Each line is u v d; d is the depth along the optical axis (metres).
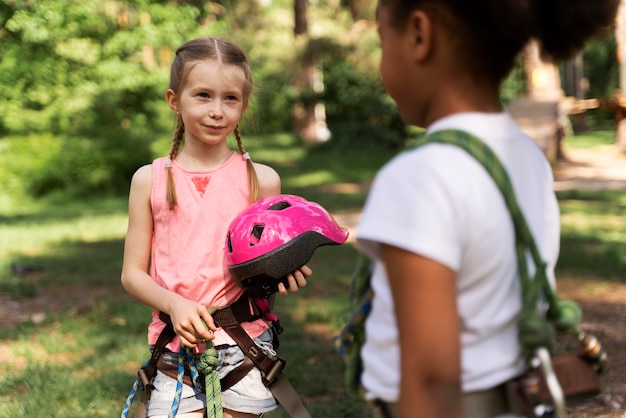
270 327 3.09
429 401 1.50
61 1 19.88
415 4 1.64
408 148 1.65
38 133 22.75
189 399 2.99
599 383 1.74
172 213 3.04
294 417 3.02
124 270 3.08
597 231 12.89
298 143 37.69
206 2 24.34
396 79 1.72
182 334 2.83
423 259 1.51
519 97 19.33
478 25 1.61
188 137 3.13
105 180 21.80
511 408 1.62
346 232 2.94
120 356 6.51
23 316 8.15
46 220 17.42
